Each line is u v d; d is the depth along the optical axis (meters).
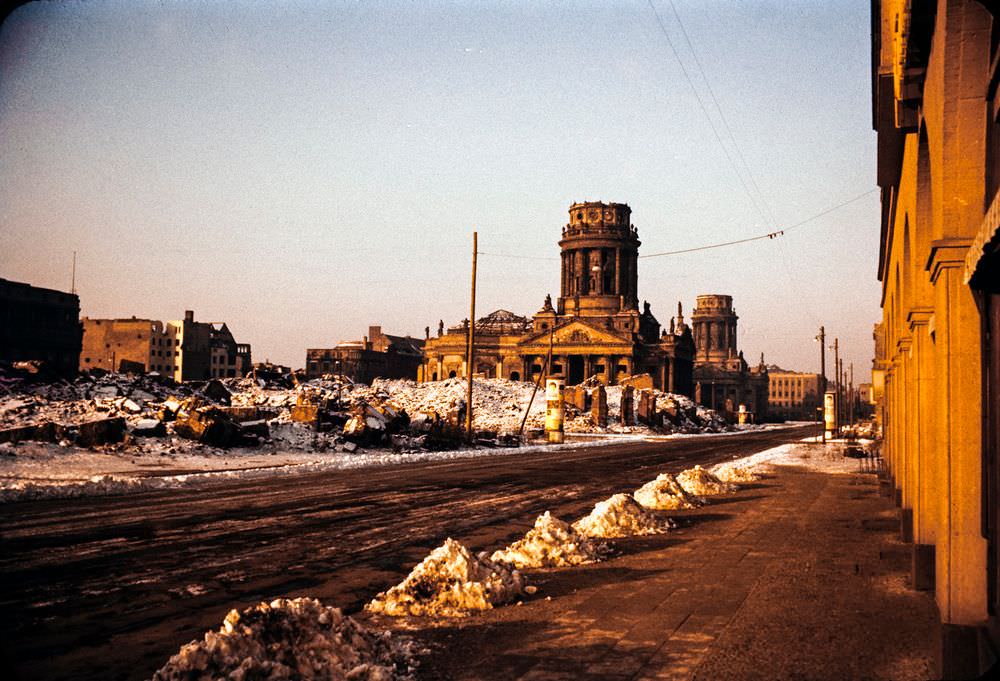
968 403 6.55
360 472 29.03
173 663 5.72
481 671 6.57
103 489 19.78
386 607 8.65
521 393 104.31
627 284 176.75
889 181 14.69
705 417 117.50
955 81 6.49
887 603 8.99
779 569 11.09
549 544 11.66
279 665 5.85
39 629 7.85
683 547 13.07
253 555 11.84
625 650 7.16
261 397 64.38
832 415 64.75
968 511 6.54
